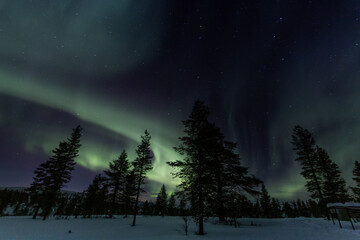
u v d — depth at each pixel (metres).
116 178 30.48
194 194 13.77
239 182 18.19
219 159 19.42
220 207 15.20
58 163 28.45
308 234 11.04
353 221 17.06
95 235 12.73
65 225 17.83
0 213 47.06
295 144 25.19
